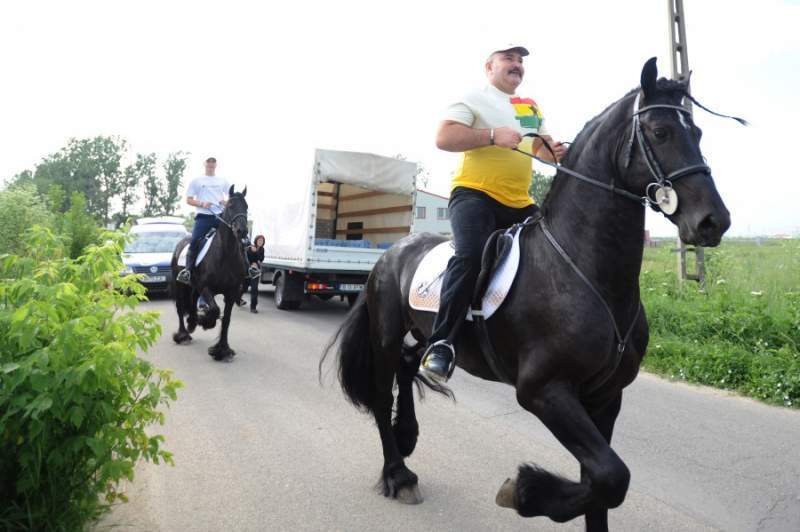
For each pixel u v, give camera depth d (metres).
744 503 3.71
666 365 7.05
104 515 3.42
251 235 16.19
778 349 6.74
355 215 14.11
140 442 3.15
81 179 80.88
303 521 3.44
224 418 5.35
